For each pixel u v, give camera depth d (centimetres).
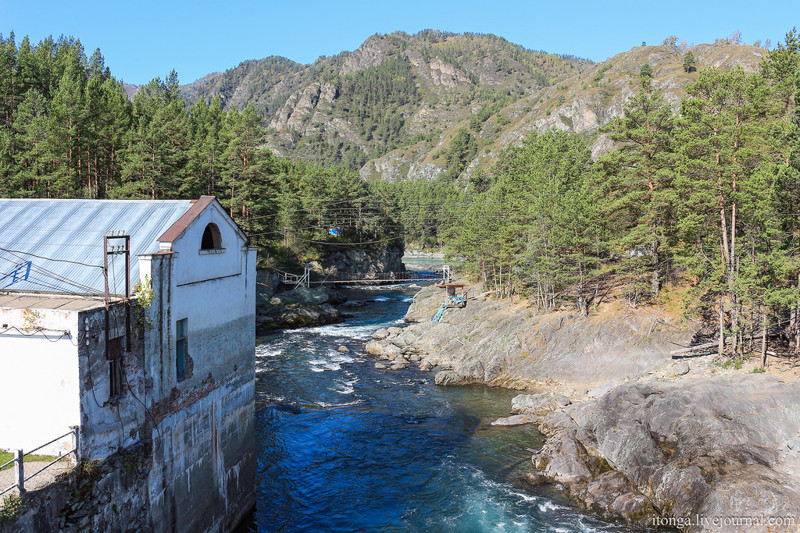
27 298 1770
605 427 3098
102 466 1557
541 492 2734
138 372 1714
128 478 1656
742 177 3684
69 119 6141
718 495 2273
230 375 2314
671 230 4894
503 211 7206
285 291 8319
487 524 2452
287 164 13650
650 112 5075
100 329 1559
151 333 1759
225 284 2256
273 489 2773
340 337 6562
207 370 2117
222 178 7162
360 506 2622
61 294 1794
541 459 3008
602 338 4588
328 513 2559
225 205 7044
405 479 2894
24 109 7125
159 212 2162
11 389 1538
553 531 2386
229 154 7169
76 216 2219
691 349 4156
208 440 2130
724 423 2775
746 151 3606
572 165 8400
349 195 12462
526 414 3781
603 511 2545
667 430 2886
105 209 2248
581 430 3189
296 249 10806
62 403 1492
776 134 3550
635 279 5203
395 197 17550
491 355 4938
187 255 1959
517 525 2438
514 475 2919
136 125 8419
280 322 7150
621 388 3416
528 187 7662
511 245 6494
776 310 3944
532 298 6206
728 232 4203
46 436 1513
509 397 4247
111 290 1795
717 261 3878
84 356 1495
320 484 2839
